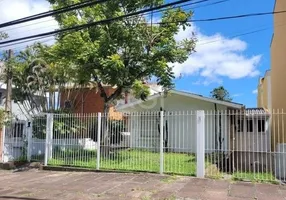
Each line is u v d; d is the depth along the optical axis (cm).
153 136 1377
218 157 1373
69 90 2000
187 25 1555
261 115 1454
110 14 1467
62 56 1499
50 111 1817
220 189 985
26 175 1301
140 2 1466
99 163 1322
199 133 1166
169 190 979
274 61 1909
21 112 2036
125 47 1522
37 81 1872
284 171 1148
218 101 1862
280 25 1658
